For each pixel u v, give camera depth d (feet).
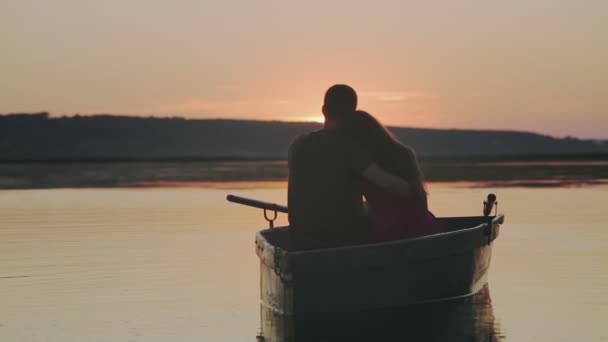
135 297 24.36
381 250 22.18
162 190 77.15
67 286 26.09
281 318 21.44
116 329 20.63
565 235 38.06
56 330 20.56
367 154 22.77
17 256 32.17
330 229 22.76
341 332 20.22
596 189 74.33
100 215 49.57
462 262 24.70
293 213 23.04
